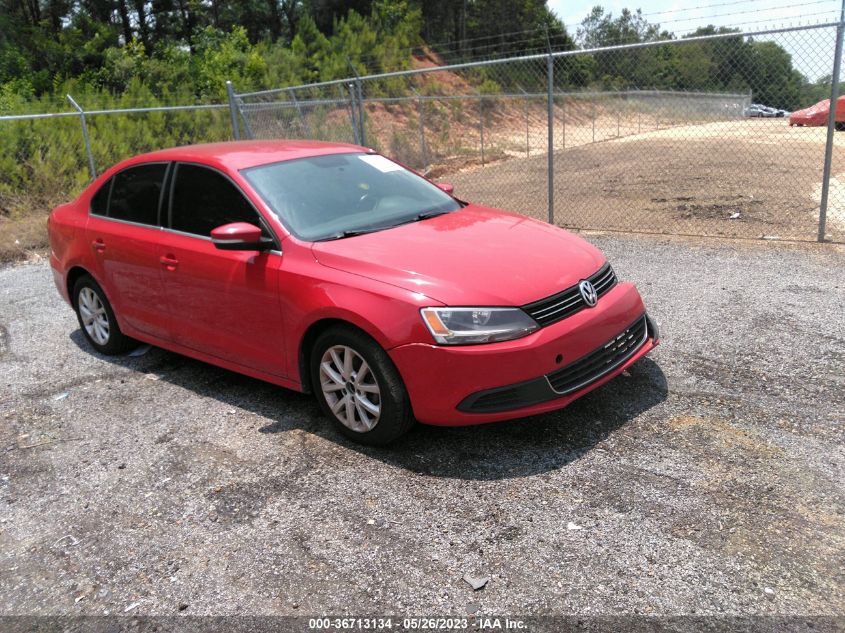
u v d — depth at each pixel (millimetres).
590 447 3721
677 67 10938
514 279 3668
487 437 3914
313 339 4059
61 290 5941
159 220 4879
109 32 27969
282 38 38156
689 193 11758
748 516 3055
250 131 12844
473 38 50531
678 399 4168
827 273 6430
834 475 3301
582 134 28219
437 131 25172
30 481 3877
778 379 4324
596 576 2770
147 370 5371
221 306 4418
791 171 13688
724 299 5902
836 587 2613
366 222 4355
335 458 3840
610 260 7562
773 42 7809
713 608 2559
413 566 2922
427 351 3477
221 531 3273
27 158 14062
